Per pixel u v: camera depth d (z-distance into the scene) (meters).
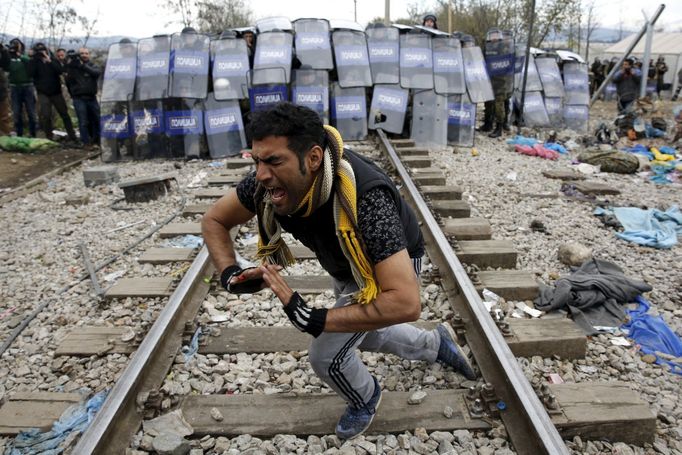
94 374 3.26
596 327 3.84
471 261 4.70
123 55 10.08
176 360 3.31
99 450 2.44
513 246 4.87
